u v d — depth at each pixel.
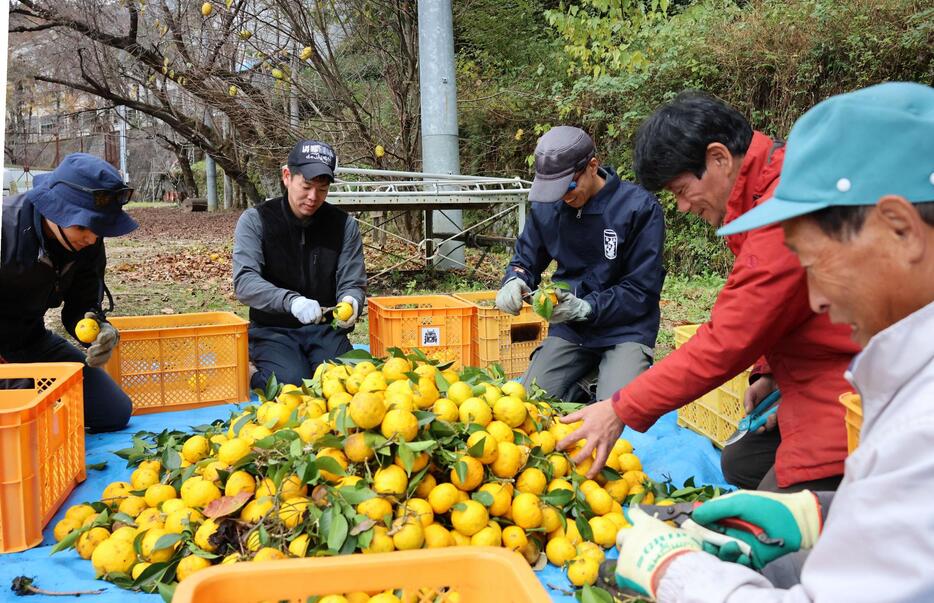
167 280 10.34
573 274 4.46
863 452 1.19
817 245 1.21
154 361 4.58
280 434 2.51
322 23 10.95
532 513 2.49
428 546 2.31
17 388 3.61
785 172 1.23
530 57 13.13
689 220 9.83
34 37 15.73
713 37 9.51
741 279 2.38
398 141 11.45
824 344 2.44
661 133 2.51
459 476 2.39
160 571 2.42
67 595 2.43
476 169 13.39
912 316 1.15
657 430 4.42
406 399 2.51
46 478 3.05
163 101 14.52
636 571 1.39
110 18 14.07
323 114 11.45
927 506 1.08
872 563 1.12
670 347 6.52
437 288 9.23
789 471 2.53
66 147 31.17
